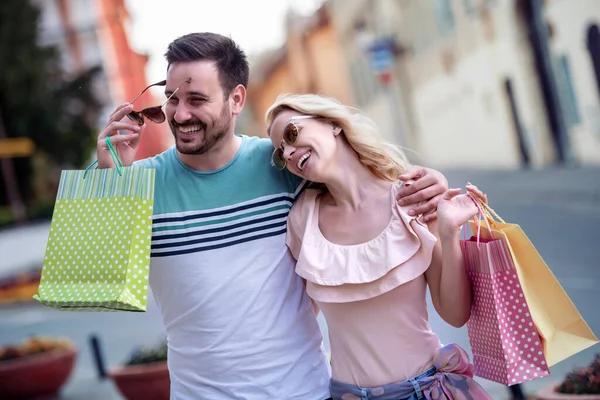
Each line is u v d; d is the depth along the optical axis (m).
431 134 37.94
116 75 43.53
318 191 4.06
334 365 3.94
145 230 3.69
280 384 3.95
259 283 3.96
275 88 63.84
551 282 3.69
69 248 3.75
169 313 4.07
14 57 40.47
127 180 3.74
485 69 29.08
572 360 8.41
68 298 3.66
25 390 11.52
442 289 3.73
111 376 8.75
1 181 41.34
